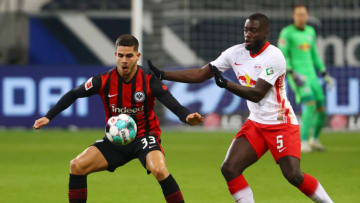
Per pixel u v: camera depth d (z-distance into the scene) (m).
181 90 57.03
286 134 17.31
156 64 67.44
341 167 32.03
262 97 16.98
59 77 57.28
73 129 59.22
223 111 57.69
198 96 57.41
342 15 75.56
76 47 76.12
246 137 17.80
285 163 17.20
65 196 22.97
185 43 75.44
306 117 39.16
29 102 57.53
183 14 74.19
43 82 57.38
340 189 24.73
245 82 17.78
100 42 76.38
